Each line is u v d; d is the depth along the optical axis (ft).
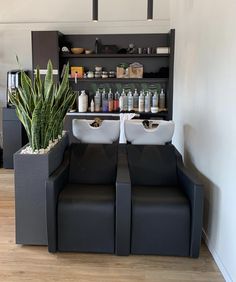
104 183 10.29
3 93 18.28
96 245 8.86
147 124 11.37
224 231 7.95
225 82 7.91
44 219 9.12
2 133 17.78
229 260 7.58
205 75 9.70
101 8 17.38
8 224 10.68
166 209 8.59
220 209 8.28
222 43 8.11
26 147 9.68
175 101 15.75
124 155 10.69
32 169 8.93
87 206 8.72
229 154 7.63
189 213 8.57
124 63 17.80
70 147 10.84
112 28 17.56
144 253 8.82
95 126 11.33
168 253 8.77
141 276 7.95
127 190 8.50
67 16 17.52
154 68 17.79
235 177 7.25
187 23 12.39
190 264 8.46
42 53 16.51
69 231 8.81
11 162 17.04
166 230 8.66
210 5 9.14
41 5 17.47
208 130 9.38
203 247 9.30
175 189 9.77
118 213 8.58
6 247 9.23
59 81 16.63
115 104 17.71
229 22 7.60
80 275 7.97
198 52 10.57
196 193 8.35
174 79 16.21
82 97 17.17
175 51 15.81
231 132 7.51
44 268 8.25
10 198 12.94
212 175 8.99
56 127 10.01
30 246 9.28
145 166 10.48
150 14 11.84
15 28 17.74
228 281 7.56
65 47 17.16
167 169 10.43
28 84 9.11
